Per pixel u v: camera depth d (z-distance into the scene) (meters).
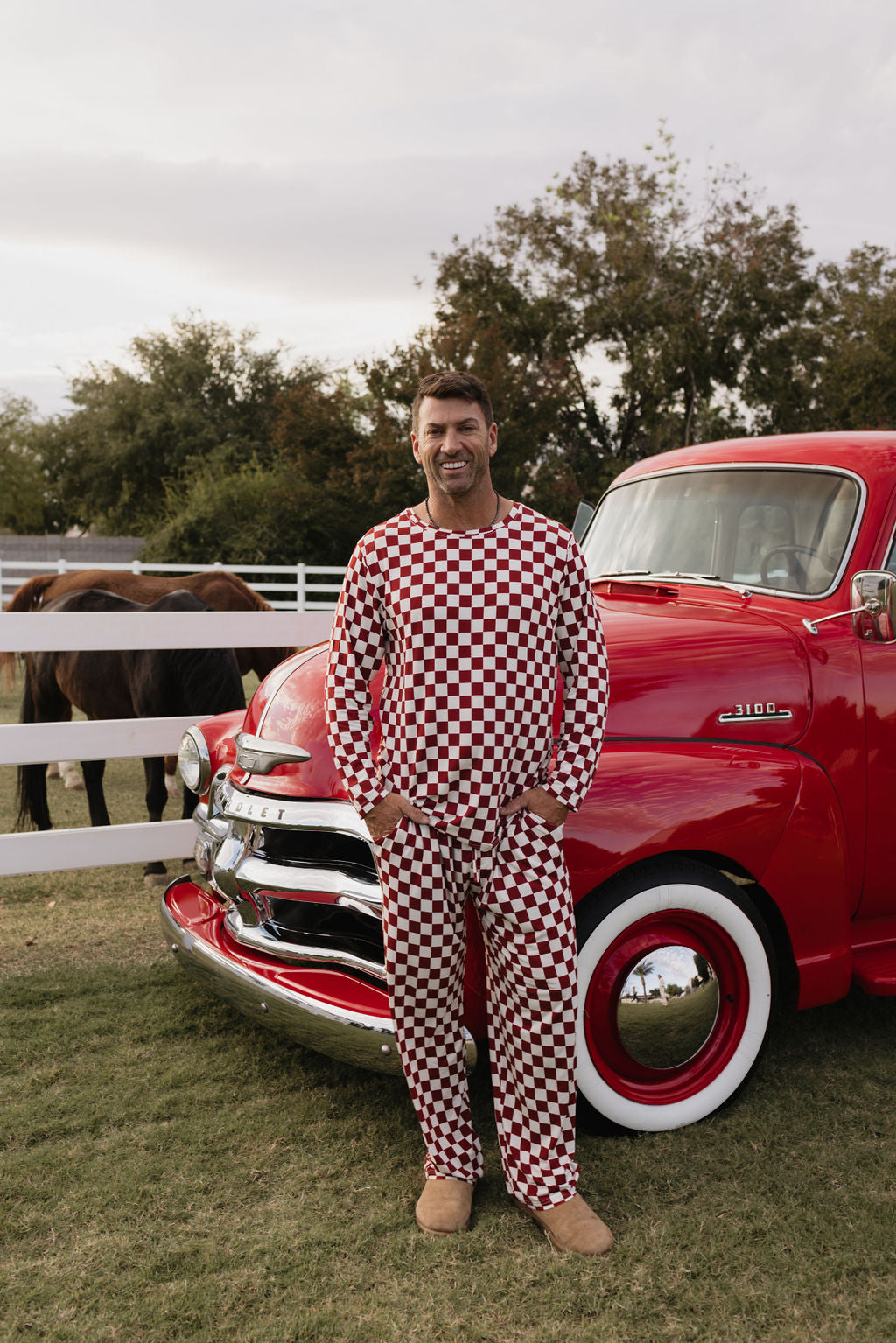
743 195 29.80
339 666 2.21
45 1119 2.74
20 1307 2.05
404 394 28.73
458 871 2.15
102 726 4.29
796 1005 2.86
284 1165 2.55
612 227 30.81
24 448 46.78
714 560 3.39
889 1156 2.58
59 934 4.20
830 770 2.90
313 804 2.68
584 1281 2.13
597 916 2.49
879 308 30.50
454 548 2.09
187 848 4.36
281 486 28.06
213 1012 3.43
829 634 2.96
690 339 28.89
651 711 2.70
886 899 3.10
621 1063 2.62
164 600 5.51
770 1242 2.25
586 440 32.28
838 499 3.15
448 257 32.56
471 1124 2.46
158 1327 2.00
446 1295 2.10
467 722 2.08
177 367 44.41
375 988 2.59
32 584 7.32
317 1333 1.99
